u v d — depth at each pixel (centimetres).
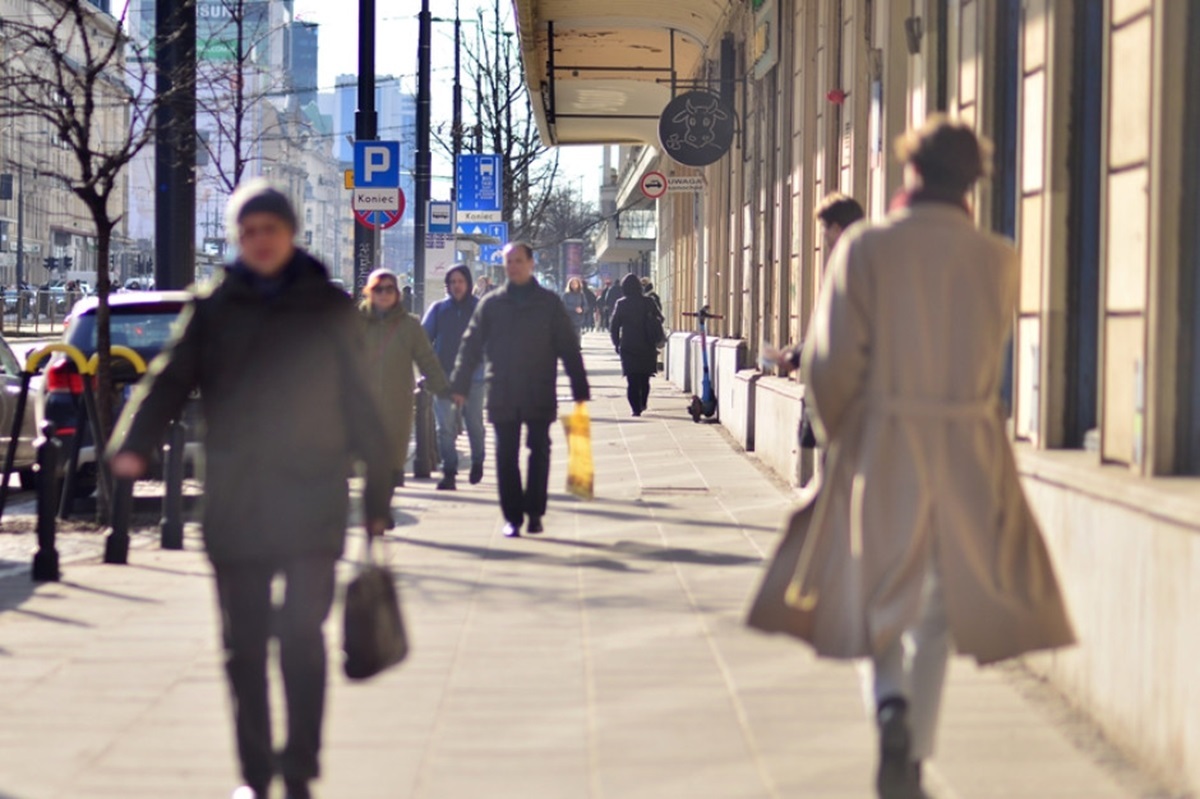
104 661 1947
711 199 7144
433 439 4384
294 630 1352
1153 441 1555
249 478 1339
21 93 3328
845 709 1706
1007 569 1318
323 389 1355
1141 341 1616
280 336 1345
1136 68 1638
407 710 1708
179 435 2881
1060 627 1338
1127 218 1661
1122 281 1673
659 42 7550
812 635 1364
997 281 1327
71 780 1462
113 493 2727
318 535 1348
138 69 3897
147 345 3562
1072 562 1692
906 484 1295
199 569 2653
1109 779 1429
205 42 5503
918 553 1288
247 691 1362
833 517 1337
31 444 3888
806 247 4144
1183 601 1364
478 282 6894
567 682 1831
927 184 1341
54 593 2416
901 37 3084
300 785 1357
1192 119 1535
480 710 1706
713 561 2714
